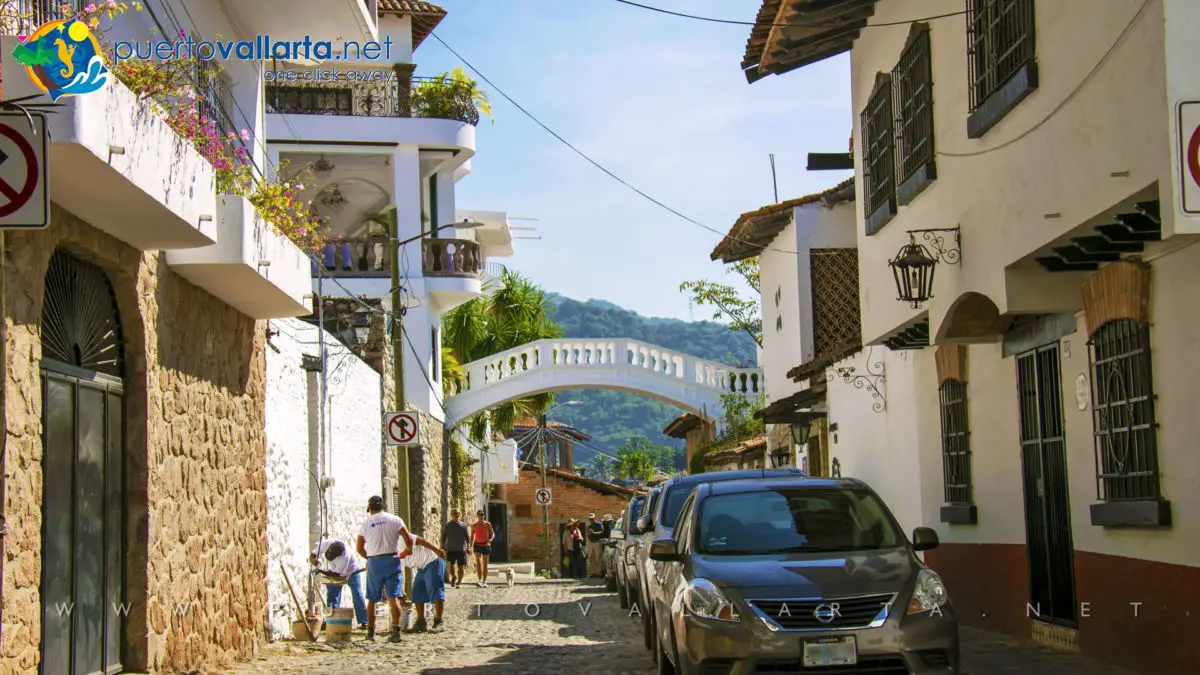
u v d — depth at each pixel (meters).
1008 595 13.39
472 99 32.53
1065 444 11.62
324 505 18.38
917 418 16.39
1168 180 7.87
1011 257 10.88
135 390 10.54
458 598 24.62
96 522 9.79
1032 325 12.37
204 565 12.19
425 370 30.78
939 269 13.05
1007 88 10.61
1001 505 13.57
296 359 17.31
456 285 31.69
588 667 12.33
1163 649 9.62
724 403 35.69
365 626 16.92
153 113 8.90
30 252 8.37
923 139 13.51
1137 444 10.01
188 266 11.35
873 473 19.00
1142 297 9.73
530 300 44.38
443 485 33.16
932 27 13.27
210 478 12.53
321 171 32.38
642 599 13.30
